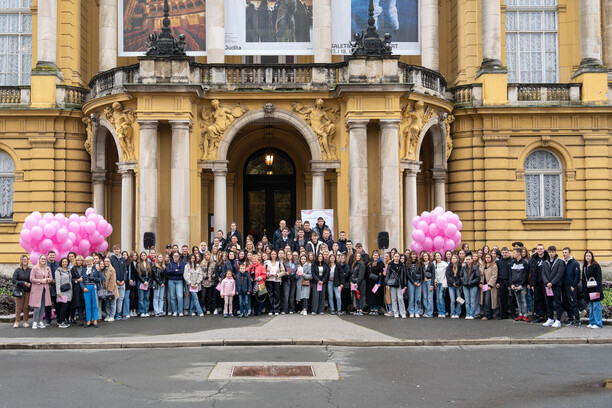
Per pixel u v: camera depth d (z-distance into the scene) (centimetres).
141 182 2378
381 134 2414
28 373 1166
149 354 1354
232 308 1897
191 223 2441
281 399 978
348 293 1962
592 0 2944
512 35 3133
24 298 1750
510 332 1605
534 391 1029
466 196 2891
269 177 3083
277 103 2505
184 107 2384
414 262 1912
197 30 2783
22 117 2889
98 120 2667
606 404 950
